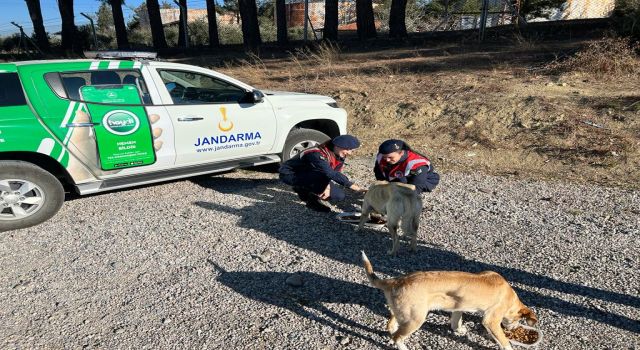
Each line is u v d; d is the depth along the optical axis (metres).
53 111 5.05
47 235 5.07
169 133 5.64
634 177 6.20
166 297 3.92
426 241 4.78
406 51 14.91
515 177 6.59
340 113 7.13
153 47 26.05
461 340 3.37
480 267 4.25
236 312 3.71
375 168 5.38
